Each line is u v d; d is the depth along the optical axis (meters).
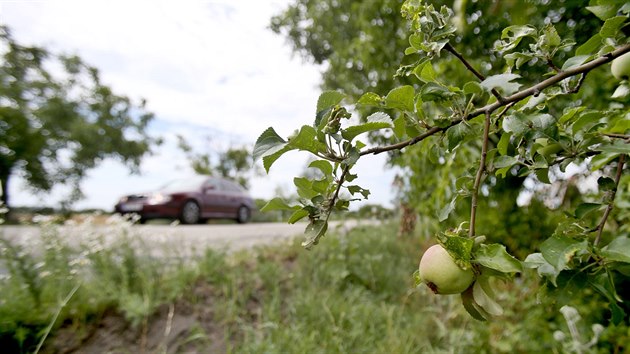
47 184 18.89
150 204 9.17
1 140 16.91
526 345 2.38
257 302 3.68
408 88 0.87
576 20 2.62
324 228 0.81
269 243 5.91
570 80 1.05
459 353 2.65
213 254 4.21
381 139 3.46
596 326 1.77
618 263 0.74
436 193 3.00
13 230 5.26
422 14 0.99
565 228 0.86
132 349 2.95
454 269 0.69
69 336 2.90
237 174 30.45
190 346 3.02
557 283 0.77
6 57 18.41
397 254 5.16
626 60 0.98
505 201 3.22
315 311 3.33
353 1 6.05
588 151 0.90
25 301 2.85
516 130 0.90
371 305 3.57
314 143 0.77
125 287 3.34
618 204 1.79
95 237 3.67
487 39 3.45
